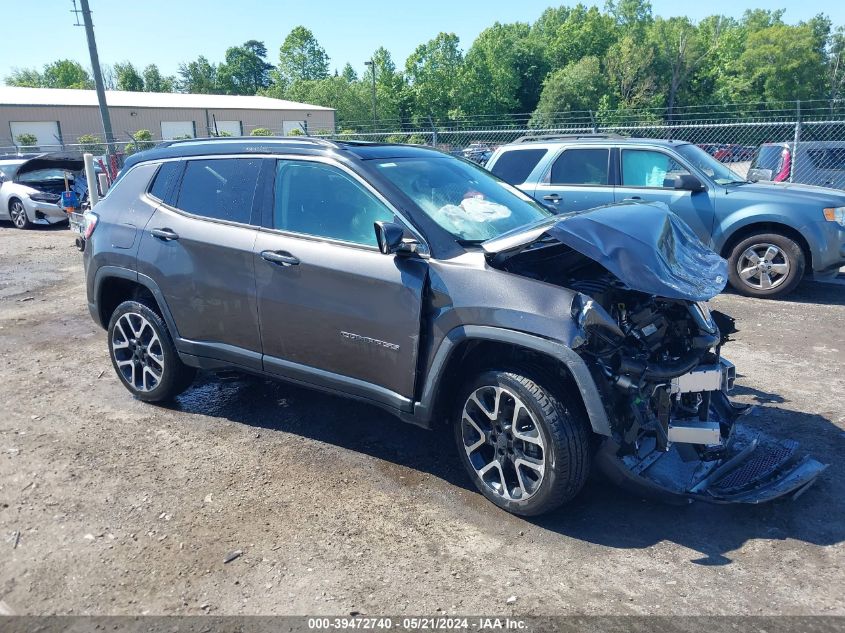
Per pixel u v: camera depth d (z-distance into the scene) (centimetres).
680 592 292
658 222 363
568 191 877
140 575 306
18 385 545
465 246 367
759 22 9056
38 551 324
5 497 372
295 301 398
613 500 366
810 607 281
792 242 786
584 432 326
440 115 7588
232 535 336
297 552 322
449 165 454
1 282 946
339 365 393
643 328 349
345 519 350
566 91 6738
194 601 289
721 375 358
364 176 386
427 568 310
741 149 1670
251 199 426
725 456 375
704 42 7369
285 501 368
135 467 406
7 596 293
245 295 420
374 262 370
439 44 7500
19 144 4022
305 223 403
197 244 437
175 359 477
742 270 823
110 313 520
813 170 1184
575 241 323
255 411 490
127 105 4406
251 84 11125
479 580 301
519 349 350
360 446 434
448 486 383
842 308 760
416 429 458
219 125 4806
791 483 346
